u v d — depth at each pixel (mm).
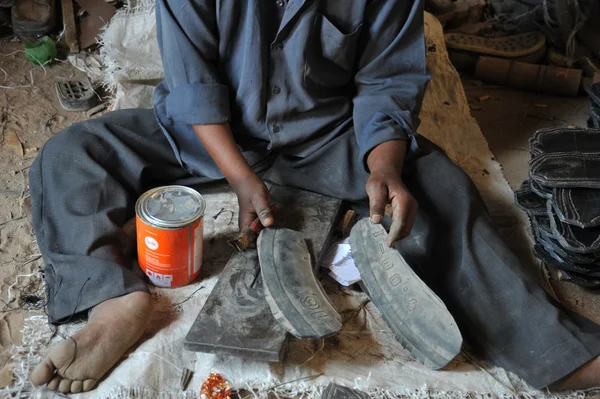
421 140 1911
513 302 1641
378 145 1797
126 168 1866
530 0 3146
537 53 2959
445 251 1741
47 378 1441
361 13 1809
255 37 1732
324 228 1795
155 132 1939
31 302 1730
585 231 1802
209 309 1570
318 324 1523
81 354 1470
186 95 1750
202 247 1738
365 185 1856
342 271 1781
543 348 1587
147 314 1577
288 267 1646
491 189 2193
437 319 1571
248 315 1567
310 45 1780
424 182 1833
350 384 1551
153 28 2365
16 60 2699
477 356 1652
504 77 2875
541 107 2797
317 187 1898
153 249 1646
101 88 2607
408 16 1864
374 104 1870
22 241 1921
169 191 1701
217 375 1521
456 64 2957
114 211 1754
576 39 3043
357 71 1943
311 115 1888
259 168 1998
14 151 2271
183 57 1744
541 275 1928
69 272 1628
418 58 1902
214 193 2027
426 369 1604
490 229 1747
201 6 1723
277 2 1734
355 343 1653
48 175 1779
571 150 1939
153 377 1516
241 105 1852
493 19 3164
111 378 1500
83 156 1795
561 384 1586
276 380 1536
